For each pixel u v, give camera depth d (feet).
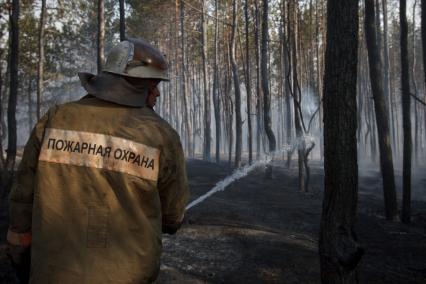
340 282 14.74
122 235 5.74
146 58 6.45
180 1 92.68
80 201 5.76
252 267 21.88
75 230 5.70
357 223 36.32
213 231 27.96
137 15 90.99
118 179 5.80
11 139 40.29
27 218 6.16
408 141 38.09
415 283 22.54
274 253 24.00
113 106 6.17
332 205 15.08
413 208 46.16
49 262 5.65
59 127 6.02
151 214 5.97
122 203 5.78
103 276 5.61
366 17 38.75
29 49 86.12
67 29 91.20
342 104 14.87
